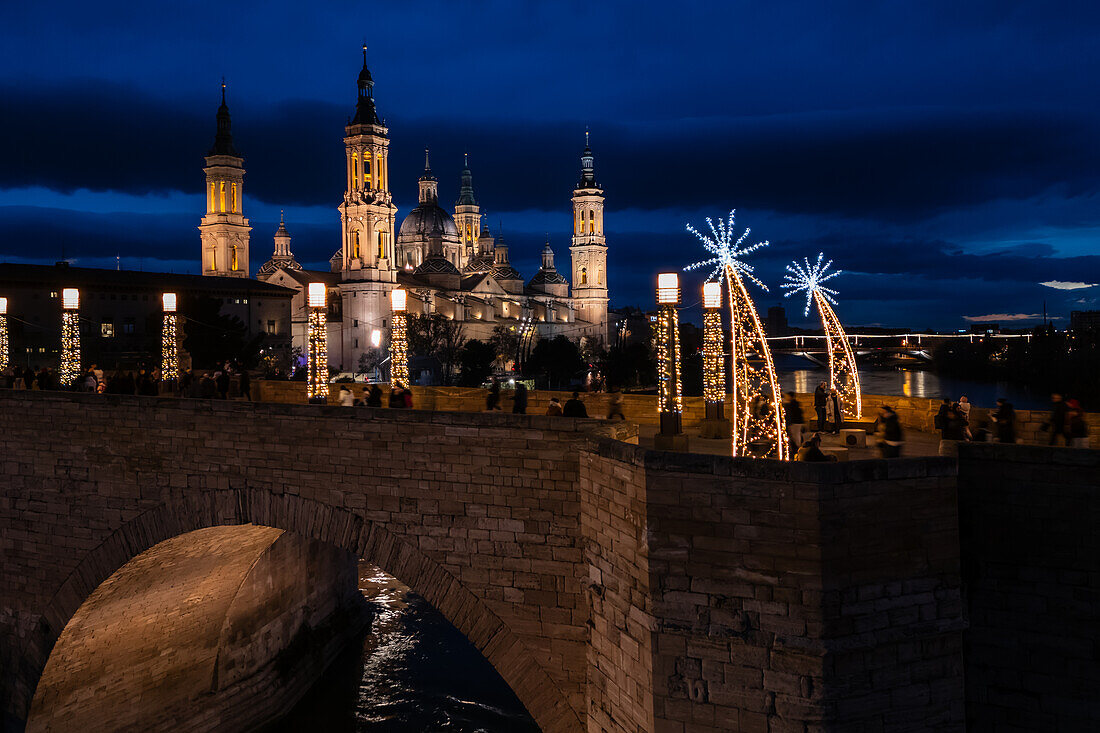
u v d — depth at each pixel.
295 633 35.75
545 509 18.27
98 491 23.92
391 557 19.97
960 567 14.49
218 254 154.50
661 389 19.06
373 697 35.16
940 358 164.25
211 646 31.80
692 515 13.88
